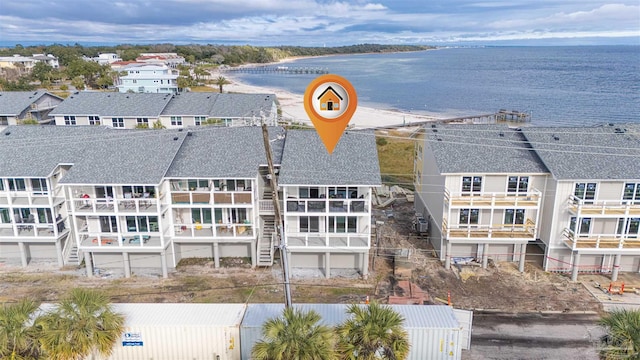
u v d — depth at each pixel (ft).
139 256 123.13
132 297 110.73
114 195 113.39
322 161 118.62
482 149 125.18
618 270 118.83
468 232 119.44
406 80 654.94
